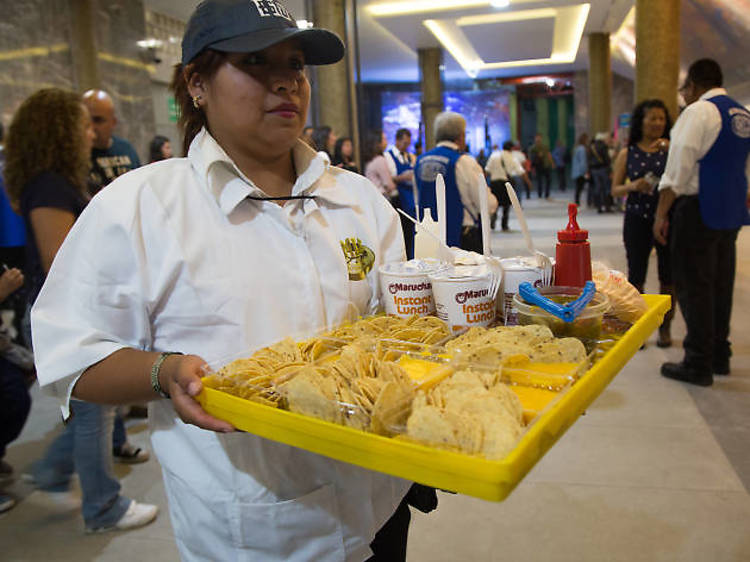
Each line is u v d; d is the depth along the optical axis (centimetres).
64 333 102
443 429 70
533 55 1825
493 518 246
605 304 109
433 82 1616
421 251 142
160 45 1027
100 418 244
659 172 393
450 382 85
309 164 120
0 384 245
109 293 104
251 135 111
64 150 227
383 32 1441
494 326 126
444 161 392
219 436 109
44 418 358
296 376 86
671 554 218
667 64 694
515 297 116
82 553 236
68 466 278
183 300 107
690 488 255
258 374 93
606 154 1239
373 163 657
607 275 123
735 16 769
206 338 108
